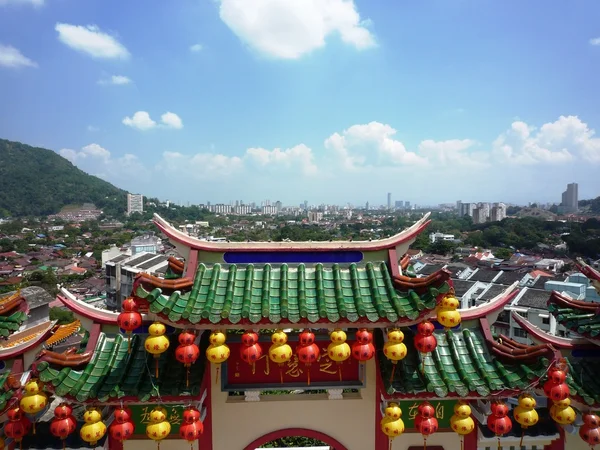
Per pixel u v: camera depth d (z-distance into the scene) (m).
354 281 8.27
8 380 7.82
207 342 8.52
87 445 7.99
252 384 8.82
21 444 7.89
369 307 7.70
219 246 8.70
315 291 8.16
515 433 8.65
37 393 7.38
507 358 7.95
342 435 8.81
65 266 97.94
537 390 8.76
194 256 8.56
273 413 8.78
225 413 8.70
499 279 53.31
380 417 8.67
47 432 8.23
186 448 8.48
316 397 8.84
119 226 198.00
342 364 9.05
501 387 7.51
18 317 8.48
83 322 8.74
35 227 184.62
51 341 31.69
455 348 8.55
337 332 7.51
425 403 7.89
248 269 8.53
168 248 90.25
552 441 8.81
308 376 8.56
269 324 7.44
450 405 8.51
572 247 100.88
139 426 8.23
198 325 7.32
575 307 9.07
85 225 186.62
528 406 7.55
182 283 7.86
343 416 8.83
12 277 82.25
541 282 47.84
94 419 7.33
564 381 7.36
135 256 63.72
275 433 8.75
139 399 7.32
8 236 154.12
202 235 150.38
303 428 8.79
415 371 8.12
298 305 7.63
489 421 7.71
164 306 7.11
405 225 199.12
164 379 7.80
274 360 7.41
